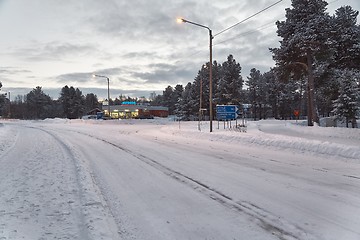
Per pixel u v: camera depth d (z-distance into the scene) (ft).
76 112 362.53
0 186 22.57
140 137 71.51
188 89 264.93
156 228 14.65
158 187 22.59
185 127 106.52
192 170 29.19
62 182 23.86
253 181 24.31
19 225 14.79
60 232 13.96
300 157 37.76
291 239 13.25
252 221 15.43
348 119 160.35
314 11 94.12
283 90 280.72
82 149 47.37
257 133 65.62
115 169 29.91
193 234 13.89
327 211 16.84
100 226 14.62
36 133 88.79
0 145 51.70
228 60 212.64
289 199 19.20
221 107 85.35
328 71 106.01
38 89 394.93
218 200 19.15
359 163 32.48
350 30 92.89
